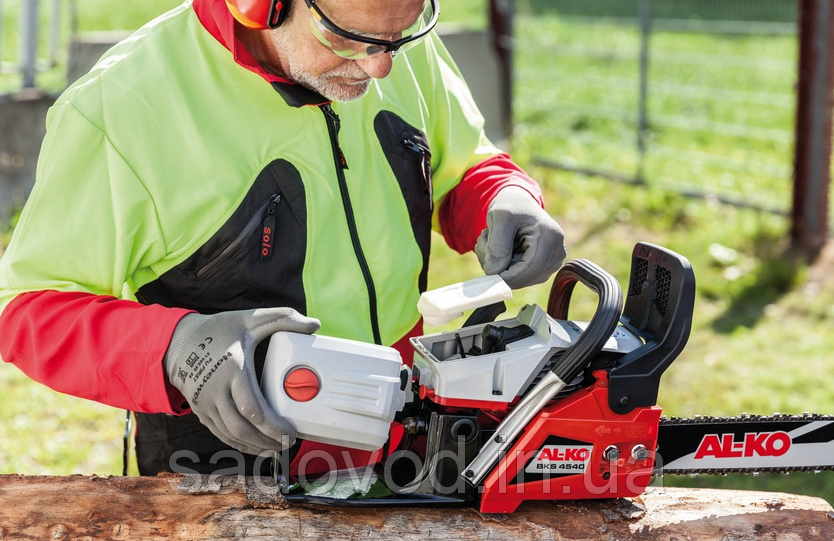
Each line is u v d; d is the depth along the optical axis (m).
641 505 1.61
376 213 1.68
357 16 1.30
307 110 1.57
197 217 1.52
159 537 1.46
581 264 1.57
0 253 5.15
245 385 1.35
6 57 6.59
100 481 1.58
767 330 4.69
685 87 8.45
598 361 1.48
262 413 1.34
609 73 10.13
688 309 1.47
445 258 5.45
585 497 1.53
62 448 3.49
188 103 1.51
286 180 1.57
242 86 1.54
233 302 1.60
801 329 4.68
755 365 4.33
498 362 1.47
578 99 9.12
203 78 1.53
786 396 4.02
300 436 1.42
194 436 1.73
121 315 1.44
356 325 1.66
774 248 5.57
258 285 1.58
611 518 1.56
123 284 1.52
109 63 1.53
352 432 1.40
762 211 6.04
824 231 5.60
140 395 1.41
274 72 1.54
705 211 6.18
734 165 6.82
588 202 6.42
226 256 1.55
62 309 1.46
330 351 1.39
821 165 5.48
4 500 1.52
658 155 7.43
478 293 1.47
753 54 11.04
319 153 1.59
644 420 1.48
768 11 12.90
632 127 8.27
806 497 1.67
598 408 1.46
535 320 1.54
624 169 7.10
